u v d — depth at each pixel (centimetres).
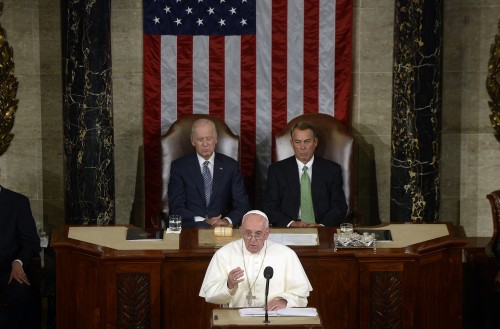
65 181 2317
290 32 2353
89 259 1706
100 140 2269
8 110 2380
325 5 2344
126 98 2420
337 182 2164
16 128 2403
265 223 1536
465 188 2439
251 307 1451
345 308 1714
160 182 2277
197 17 2353
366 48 2414
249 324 1330
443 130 2420
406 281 1678
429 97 2247
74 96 2250
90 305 1722
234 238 1786
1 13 2347
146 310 1680
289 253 1579
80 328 1731
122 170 2447
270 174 2178
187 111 2380
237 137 2242
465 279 2248
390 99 2428
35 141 2409
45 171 2423
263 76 2370
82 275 1720
